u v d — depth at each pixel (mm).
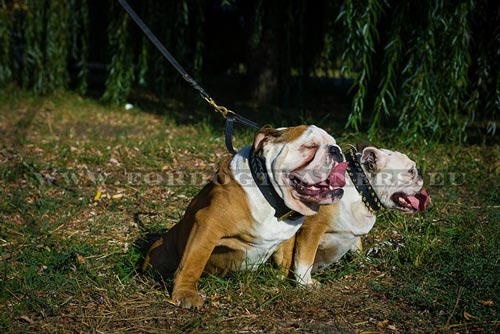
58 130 6047
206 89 8711
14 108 7094
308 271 3197
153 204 4016
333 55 7211
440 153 4969
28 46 7527
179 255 3178
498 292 3107
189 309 3004
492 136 5668
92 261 3355
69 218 3816
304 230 3180
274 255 3205
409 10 5043
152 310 3010
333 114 7254
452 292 3121
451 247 3457
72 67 10211
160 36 7066
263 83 7762
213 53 9258
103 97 7473
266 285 3154
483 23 5145
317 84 8352
